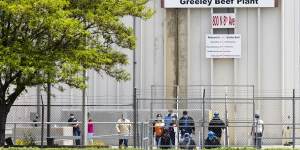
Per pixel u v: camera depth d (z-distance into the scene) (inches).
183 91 5442.9
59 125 5083.7
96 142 4709.6
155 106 5433.1
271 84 5467.5
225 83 5472.4
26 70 3595.0
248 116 5398.6
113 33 4037.9
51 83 3951.8
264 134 5369.1
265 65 5477.4
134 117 4042.8
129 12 4005.9
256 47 5477.4
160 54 5487.2
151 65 5472.4
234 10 5477.4
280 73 5472.4
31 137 4439.0
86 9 3885.3
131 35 4065.0
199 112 5083.7
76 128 4559.5
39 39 3752.5
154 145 4212.6
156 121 4313.5
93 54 3779.5
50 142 4121.6
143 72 5467.5
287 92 5457.7
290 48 5487.2
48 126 4178.2
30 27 3666.3
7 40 3737.7
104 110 5196.9
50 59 3698.3
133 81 5413.4
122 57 4126.5
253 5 5457.7
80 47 3799.2
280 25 5487.2
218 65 5492.1
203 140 4138.8
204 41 5482.3
